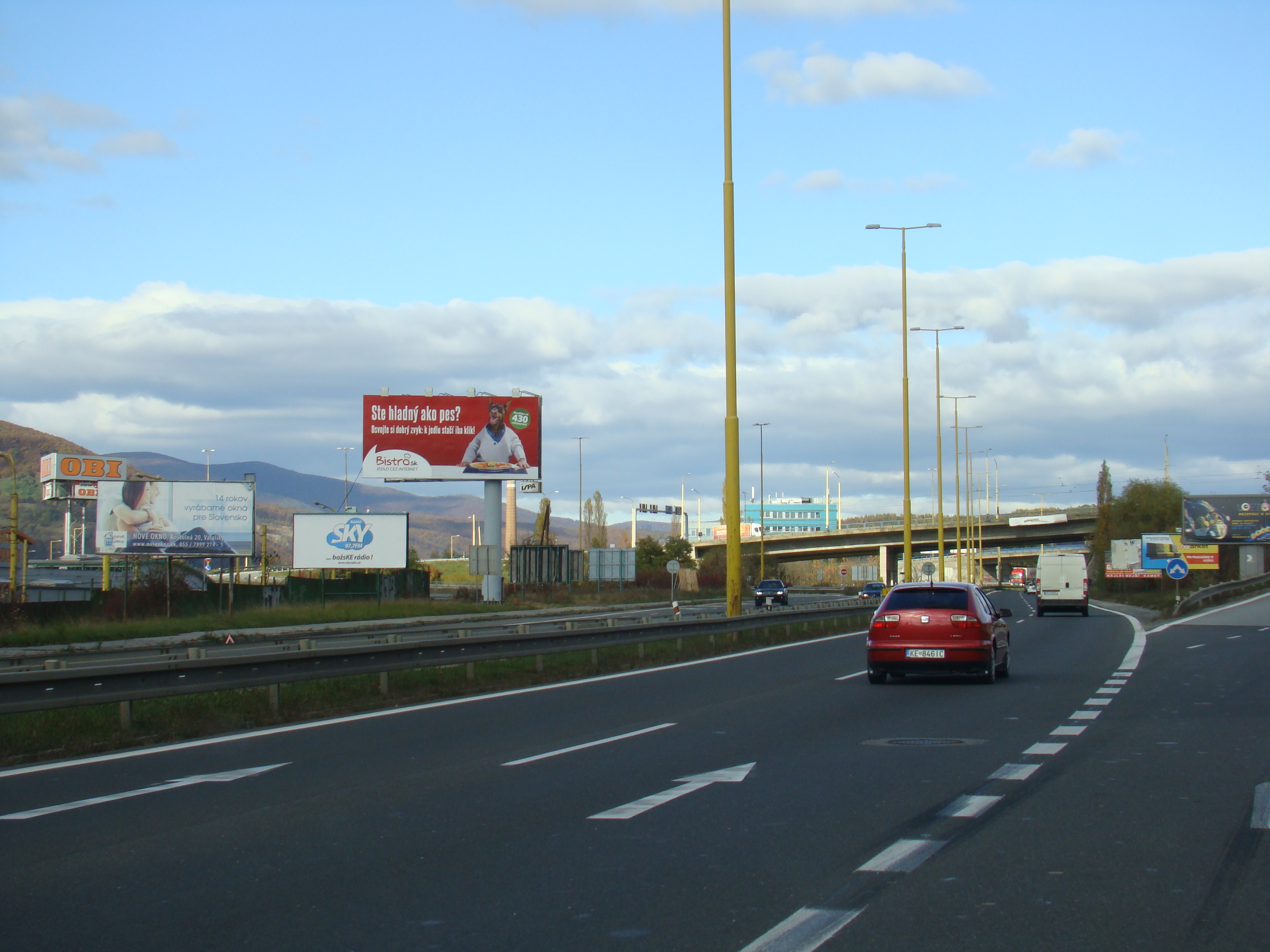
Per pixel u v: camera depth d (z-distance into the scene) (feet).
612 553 271.69
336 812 28.94
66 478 256.11
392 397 211.00
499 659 65.26
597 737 42.80
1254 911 19.97
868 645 64.54
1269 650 92.63
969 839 25.45
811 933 18.69
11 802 30.83
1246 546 291.79
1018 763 36.04
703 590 309.83
